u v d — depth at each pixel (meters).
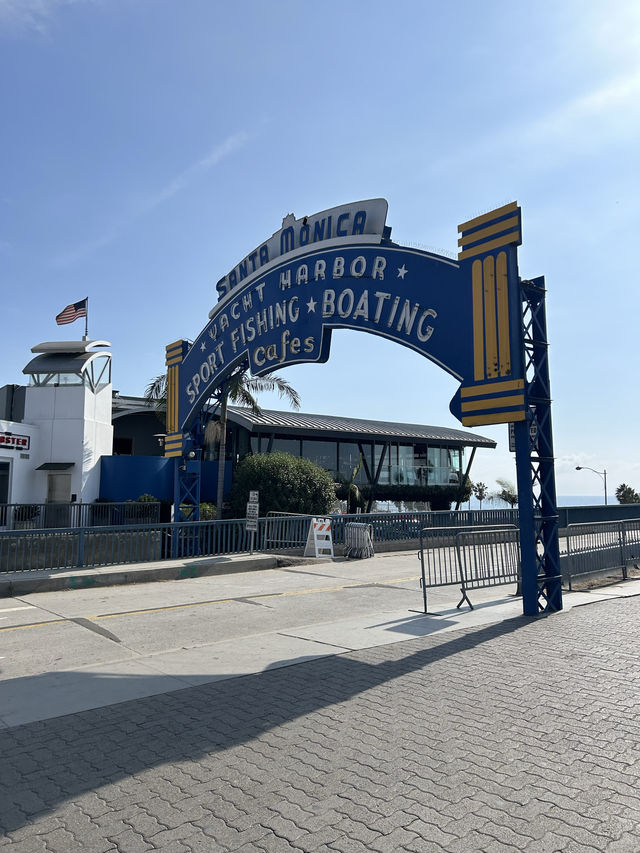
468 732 4.77
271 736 4.75
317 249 13.69
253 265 15.91
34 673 6.68
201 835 3.34
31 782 4.02
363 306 12.38
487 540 11.23
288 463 25.88
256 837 3.32
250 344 15.72
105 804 3.71
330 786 3.90
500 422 9.74
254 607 10.80
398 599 11.57
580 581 13.04
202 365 17.72
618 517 33.28
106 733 4.87
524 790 3.80
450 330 10.62
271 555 17.06
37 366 29.70
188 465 18.81
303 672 6.52
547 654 7.09
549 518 9.94
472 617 9.45
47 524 25.69
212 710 5.37
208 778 4.04
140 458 30.36
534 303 10.30
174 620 9.69
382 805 3.64
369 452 37.19
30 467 28.62
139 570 13.95
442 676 6.29
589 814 3.51
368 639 8.03
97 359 30.91
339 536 19.55
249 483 25.39
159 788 3.91
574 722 4.95
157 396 30.66
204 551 16.88
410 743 4.57
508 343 9.71
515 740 4.60
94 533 14.71
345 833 3.34
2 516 24.94
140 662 7.04
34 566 13.76
